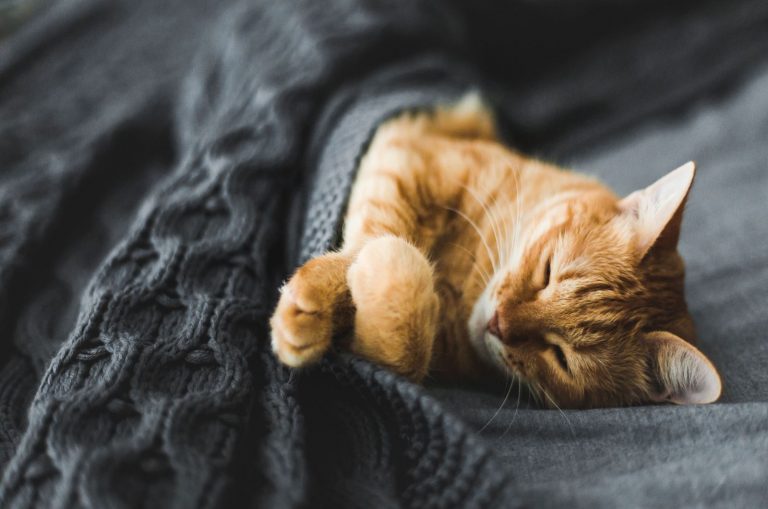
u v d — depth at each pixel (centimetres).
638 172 60
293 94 50
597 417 38
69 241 47
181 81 60
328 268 40
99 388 33
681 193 45
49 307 43
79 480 30
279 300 39
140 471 31
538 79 70
